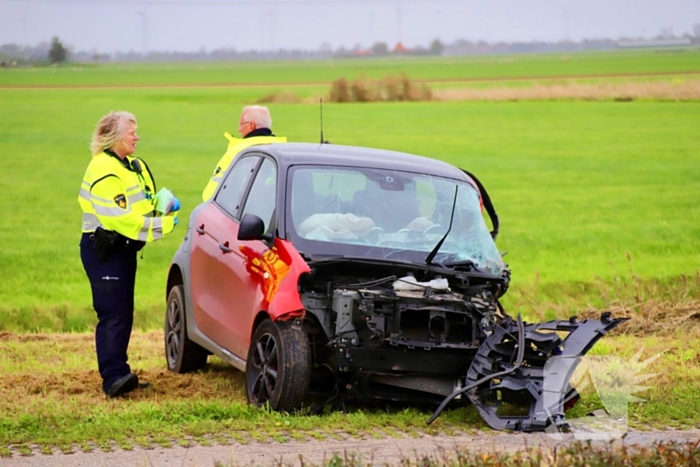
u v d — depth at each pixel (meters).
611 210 62.38
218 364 21.47
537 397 15.05
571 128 120.88
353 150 19.53
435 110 154.25
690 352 22.36
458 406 16.66
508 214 60.91
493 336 15.84
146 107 164.00
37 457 13.36
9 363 21.16
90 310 33.41
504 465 12.13
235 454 13.54
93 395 17.98
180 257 20.64
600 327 15.79
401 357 15.61
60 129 119.94
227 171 20.52
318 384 17.17
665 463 12.34
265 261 16.53
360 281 16.48
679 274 38.28
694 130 114.88
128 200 18.17
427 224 17.50
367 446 14.10
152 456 13.44
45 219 59.09
